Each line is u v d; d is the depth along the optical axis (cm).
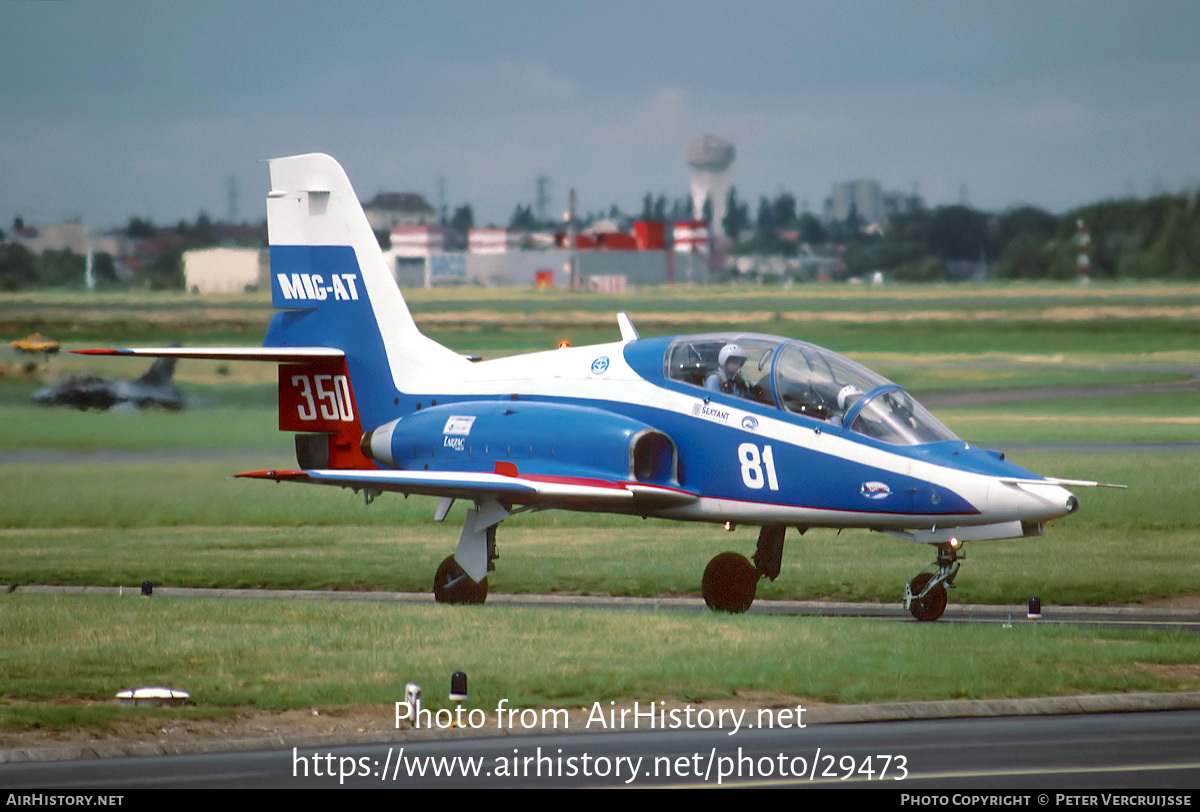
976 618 6506
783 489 6556
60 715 4106
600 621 5728
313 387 8456
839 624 5722
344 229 8375
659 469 6850
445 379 7944
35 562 8356
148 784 3541
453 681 4406
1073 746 3919
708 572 6731
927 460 6281
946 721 4278
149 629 5497
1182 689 4634
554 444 6969
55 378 17412
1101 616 6556
